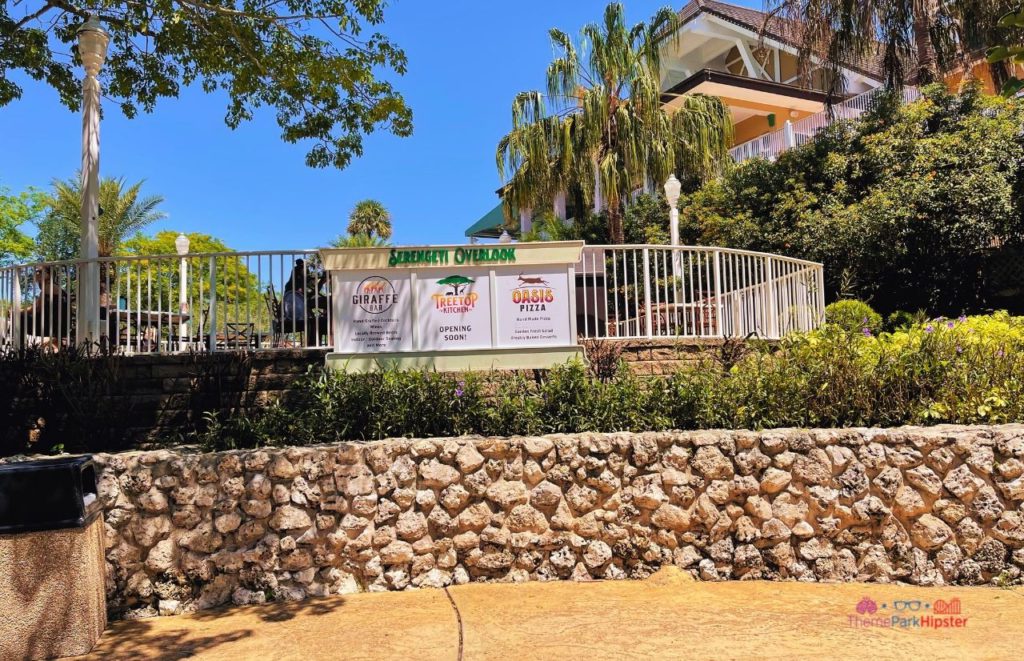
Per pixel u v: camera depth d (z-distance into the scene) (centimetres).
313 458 495
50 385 646
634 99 1720
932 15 1598
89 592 409
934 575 491
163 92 1074
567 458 511
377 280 579
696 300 1034
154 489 482
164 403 686
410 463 506
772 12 1728
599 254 962
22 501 399
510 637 404
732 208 1678
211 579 477
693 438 514
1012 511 492
